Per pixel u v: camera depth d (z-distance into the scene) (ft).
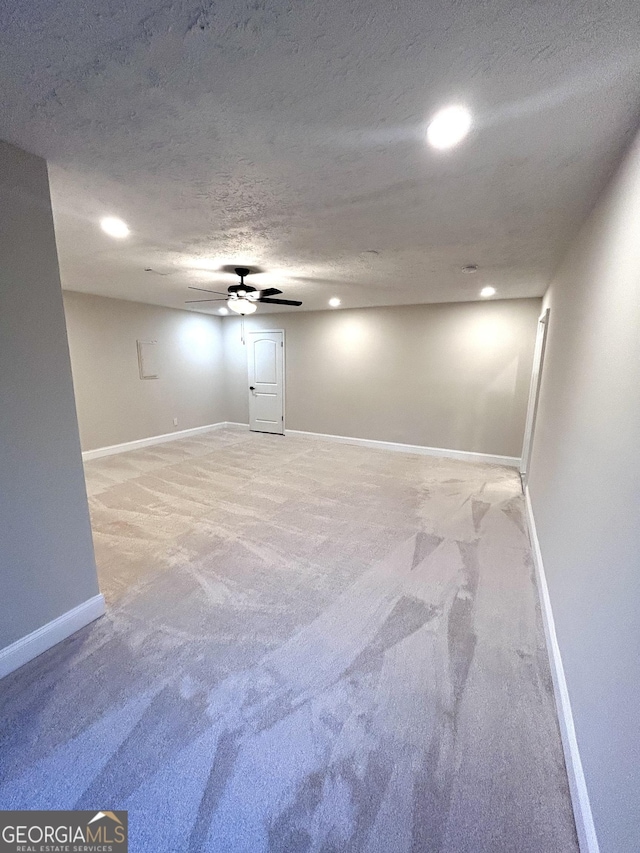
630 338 4.11
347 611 7.06
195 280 13.58
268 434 23.13
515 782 4.24
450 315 17.52
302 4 2.95
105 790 4.10
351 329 19.90
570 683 4.85
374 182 5.93
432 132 4.62
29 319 5.40
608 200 5.46
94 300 16.90
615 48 3.26
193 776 4.25
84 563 6.49
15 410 5.36
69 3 2.95
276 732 4.76
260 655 5.98
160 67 3.59
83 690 5.30
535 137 4.66
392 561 8.82
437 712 5.07
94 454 17.48
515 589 7.80
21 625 5.68
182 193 6.40
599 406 5.07
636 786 2.86
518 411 16.74
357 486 14.02
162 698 5.20
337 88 3.87
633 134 4.40
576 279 7.57
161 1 2.93
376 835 3.76
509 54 3.39
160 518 11.08
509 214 7.08
